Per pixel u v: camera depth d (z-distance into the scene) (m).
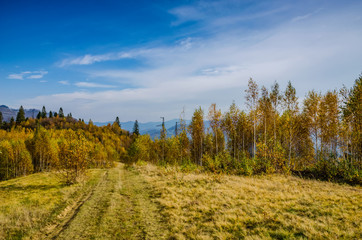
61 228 9.20
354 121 23.62
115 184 20.14
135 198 14.48
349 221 8.27
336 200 11.32
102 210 11.66
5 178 54.00
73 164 19.92
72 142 20.62
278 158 23.28
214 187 15.87
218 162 24.48
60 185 19.12
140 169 33.03
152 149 55.50
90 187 18.61
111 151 69.06
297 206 10.53
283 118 35.66
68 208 12.12
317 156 27.22
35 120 156.00
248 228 8.51
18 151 56.97
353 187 15.98
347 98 24.28
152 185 18.19
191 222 9.65
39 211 11.21
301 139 33.94
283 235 7.45
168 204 12.26
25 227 9.17
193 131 42.22
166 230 8.97
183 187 16.38
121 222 9.91
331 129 29.64
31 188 17.61
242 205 11.34
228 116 41.22
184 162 27.38
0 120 140.38
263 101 31.89
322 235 7.23
